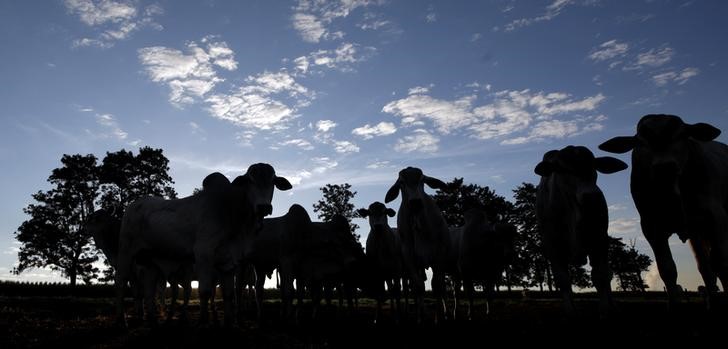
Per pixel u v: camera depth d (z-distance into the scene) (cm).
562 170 784
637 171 731
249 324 1166
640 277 4641
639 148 725
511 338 701
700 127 671
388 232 1323
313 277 1367
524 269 3984
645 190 726
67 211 4306
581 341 624
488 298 1266
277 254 1295
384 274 1358
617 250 4450
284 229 1257
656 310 1016
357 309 1577
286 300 1223
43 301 1562
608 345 588
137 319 1170
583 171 762
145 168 4519
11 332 881
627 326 690
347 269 1375
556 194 823
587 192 746
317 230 1345
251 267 1642
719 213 664
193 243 948
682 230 731
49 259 4134
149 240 1005
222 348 766
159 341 813
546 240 847
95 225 1309
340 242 1388
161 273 1106
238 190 952
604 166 807
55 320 1085
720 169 692
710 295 696
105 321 1102
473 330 821
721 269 651
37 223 4197
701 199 679
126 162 4491
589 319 797
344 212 4325
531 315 1148
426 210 1030
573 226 796
